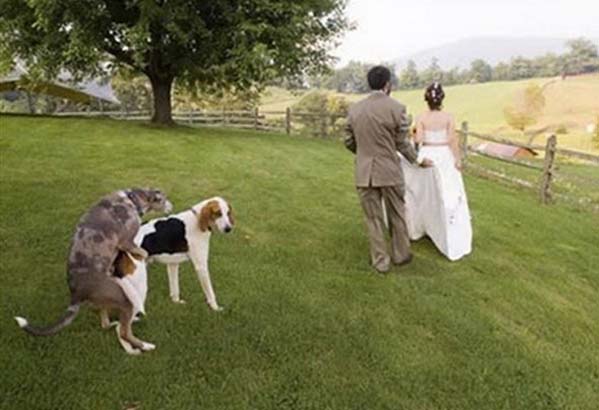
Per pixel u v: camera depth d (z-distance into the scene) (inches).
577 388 140.2
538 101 1802.4
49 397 120.8
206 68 590.9
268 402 125.3
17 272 181.8
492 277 209.0
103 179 325.4
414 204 235.5
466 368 144.9
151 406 121.0
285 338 152.8
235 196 306.7
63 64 575.8
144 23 515.8
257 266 203.0
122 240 139.6
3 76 698.2
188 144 490.6
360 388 132.8
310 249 226.7
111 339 144.4
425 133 226.1
